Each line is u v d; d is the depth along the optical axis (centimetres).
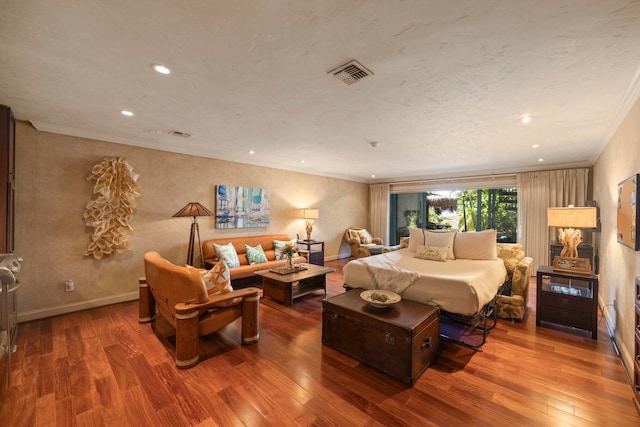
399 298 242
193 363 218
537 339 265
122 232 365
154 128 323
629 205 216
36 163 310
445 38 154
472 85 210
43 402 178
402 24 142
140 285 302
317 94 228
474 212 656
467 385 195
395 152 441
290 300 360
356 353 229
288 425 159
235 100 241
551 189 508
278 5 129
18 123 299
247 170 516
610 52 165
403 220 773
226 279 258
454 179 634
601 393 186
